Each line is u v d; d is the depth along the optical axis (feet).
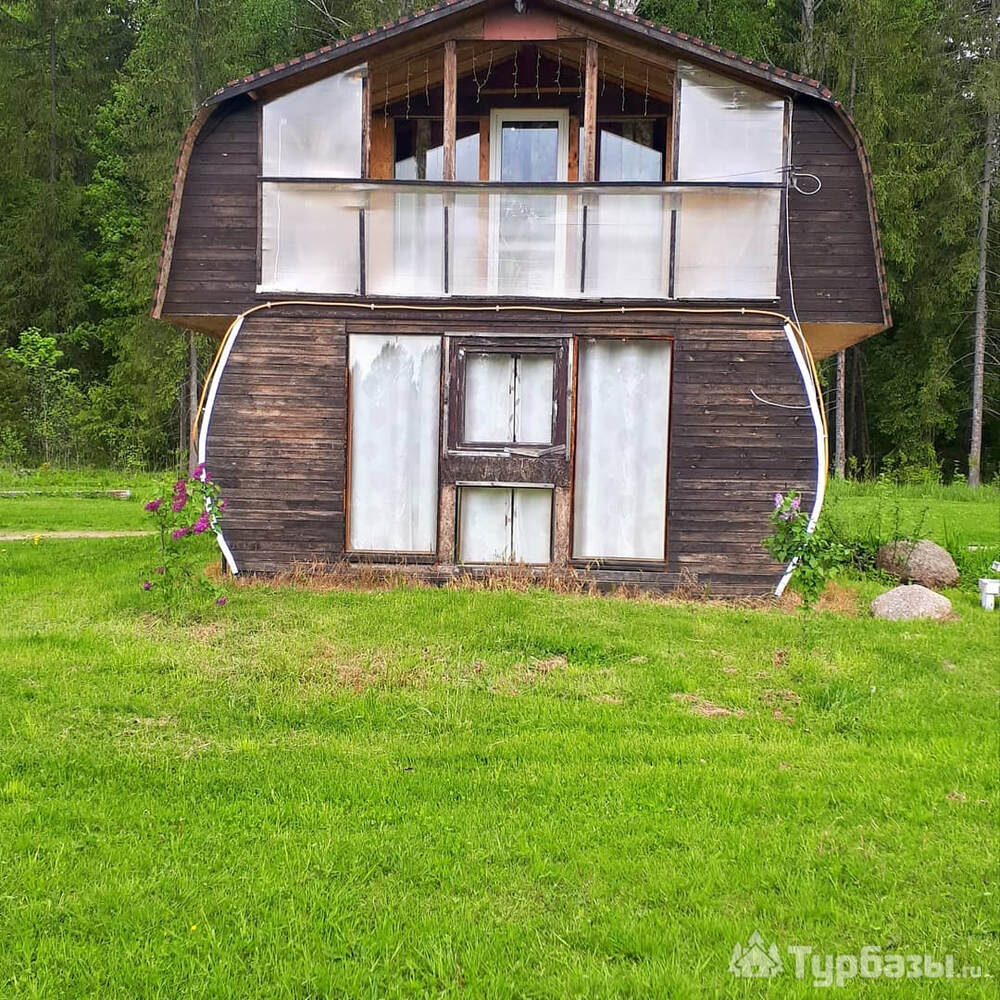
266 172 35.88
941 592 38.86
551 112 40.70
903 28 90.58
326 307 35.83
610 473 35.86
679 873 14.60
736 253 35.04
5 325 110.11
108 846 15.26
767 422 34.88
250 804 16.88
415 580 35.40
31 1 109.40
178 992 11.73
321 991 11.76
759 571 34.99
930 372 101.24
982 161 94.12
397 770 18.48
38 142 111.45
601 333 35.29
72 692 22.27
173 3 89.45
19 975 12.00
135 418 108.99
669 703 22.84
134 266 100.07
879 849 15.69
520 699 22.74
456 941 12.82
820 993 11.85
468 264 35.70
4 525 55.42
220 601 29.50
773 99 34.99
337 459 35.96
